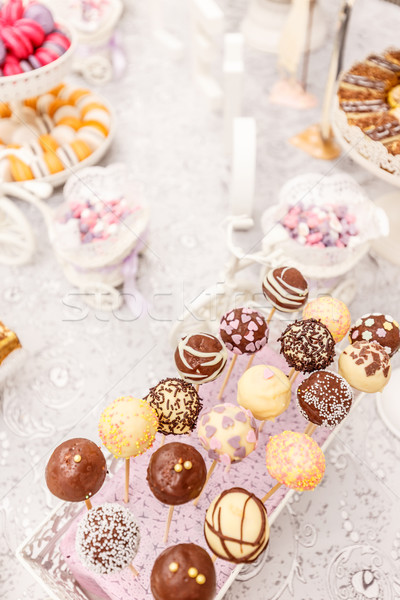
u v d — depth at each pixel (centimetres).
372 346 54
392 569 67
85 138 57
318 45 67
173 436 58
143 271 55
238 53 60
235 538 47
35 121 61
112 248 55
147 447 50
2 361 71
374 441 75
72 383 69
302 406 52
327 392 52
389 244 72
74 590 58
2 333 71
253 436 50
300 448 49
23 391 71
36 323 75
